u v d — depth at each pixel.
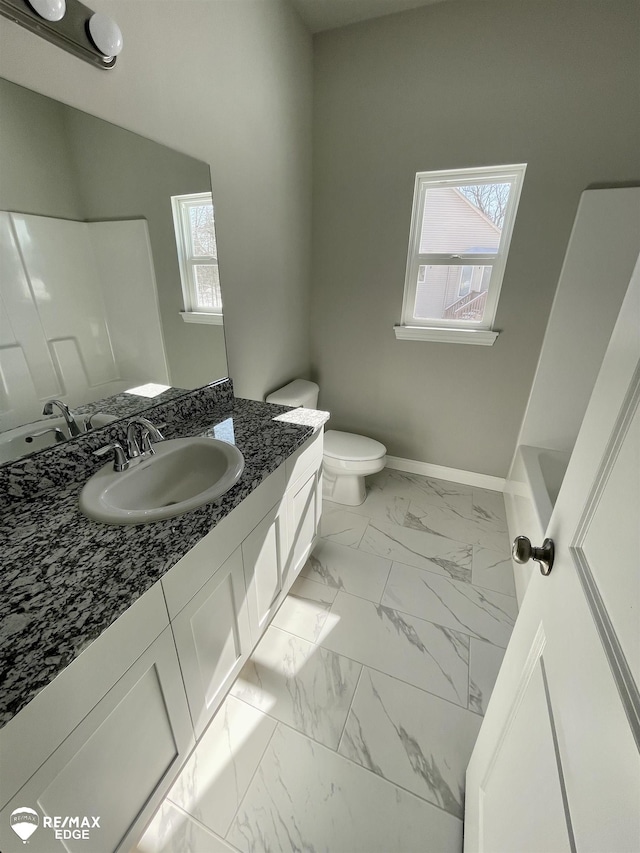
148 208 1.21
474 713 1.24
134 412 1.29
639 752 0.33
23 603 0.67
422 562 1.89
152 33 1.10
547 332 2.01
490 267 2.11
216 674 1.10
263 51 1.59
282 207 1.97
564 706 0.51
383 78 1.92
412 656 1.42
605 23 1.54
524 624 0.77
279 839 0.97
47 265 0.97
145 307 1.27
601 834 0.37
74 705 0.64
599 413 0.58
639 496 0.43
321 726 1.20
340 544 2.00
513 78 1.72
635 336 0.50
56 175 0.95
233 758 1.12
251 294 1.82
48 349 1.01
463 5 1.69
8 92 0.83
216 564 0.99
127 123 1.09
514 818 0.63
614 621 0.44
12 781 0.56
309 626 1.54
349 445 2.28
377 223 2.19
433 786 1.07
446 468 2.60
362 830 0.98
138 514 0.89
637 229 1.72
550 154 1.77
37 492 1.01
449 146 1.91
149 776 0.88
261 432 1.43
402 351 2.42
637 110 1.60
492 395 2.30
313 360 2.68
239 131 1.54
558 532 0.66
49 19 0.83
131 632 0.73
